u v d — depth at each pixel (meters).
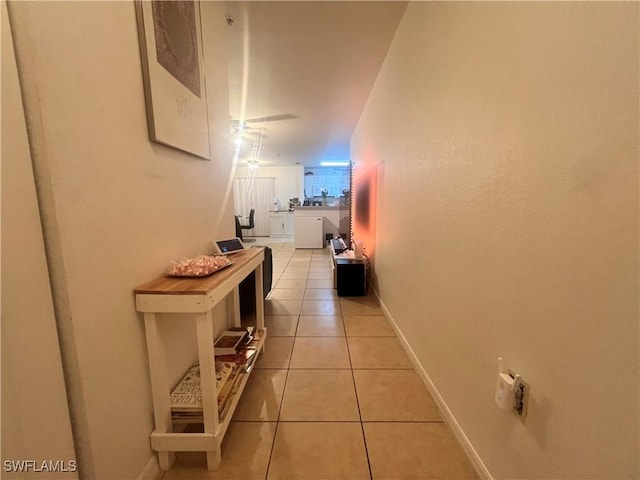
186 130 1.33
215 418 1.08
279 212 8.63
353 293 3.20
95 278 0.82
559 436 0.71
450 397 1.30
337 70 2.69
